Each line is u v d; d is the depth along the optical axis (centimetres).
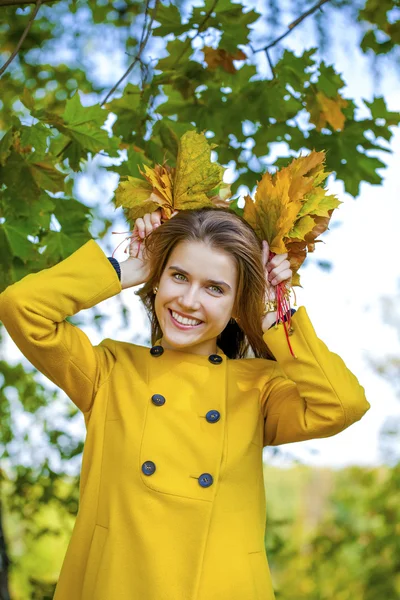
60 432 581
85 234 347
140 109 363
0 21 457
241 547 211
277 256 235
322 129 383
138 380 227
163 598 199
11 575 621
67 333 222
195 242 223
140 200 239
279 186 235
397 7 395
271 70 370
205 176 237
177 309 223
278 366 242
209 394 227
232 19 357
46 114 307
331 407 221
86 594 206
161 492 209
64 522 566
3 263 331
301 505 930
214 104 379
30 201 315
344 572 749
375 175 385
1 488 568
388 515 779
